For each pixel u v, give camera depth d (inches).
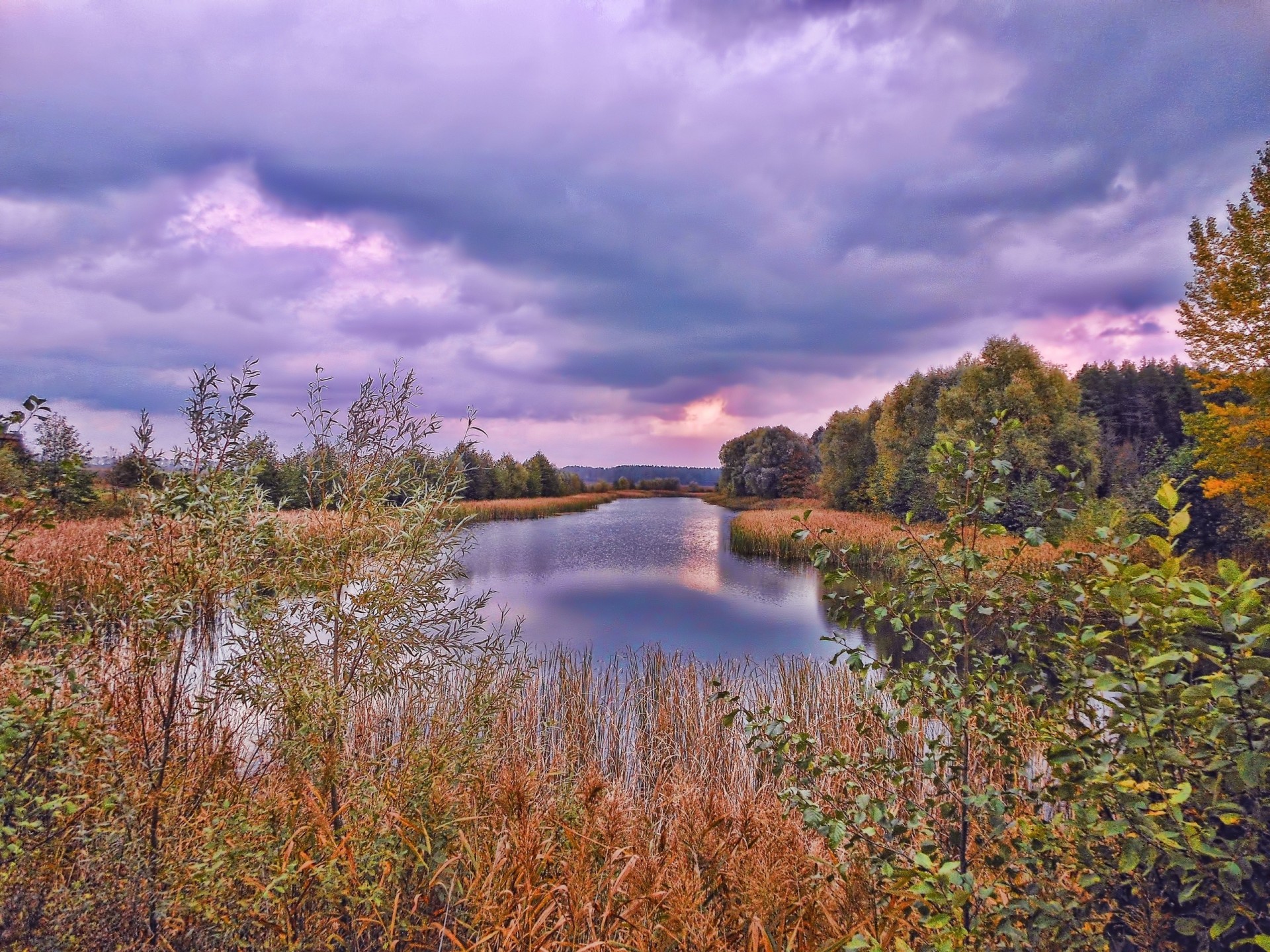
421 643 125.1
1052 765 75.8
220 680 117.1
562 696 280.1
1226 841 61.2
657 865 127.3
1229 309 506.0
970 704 90.4
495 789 144.4
